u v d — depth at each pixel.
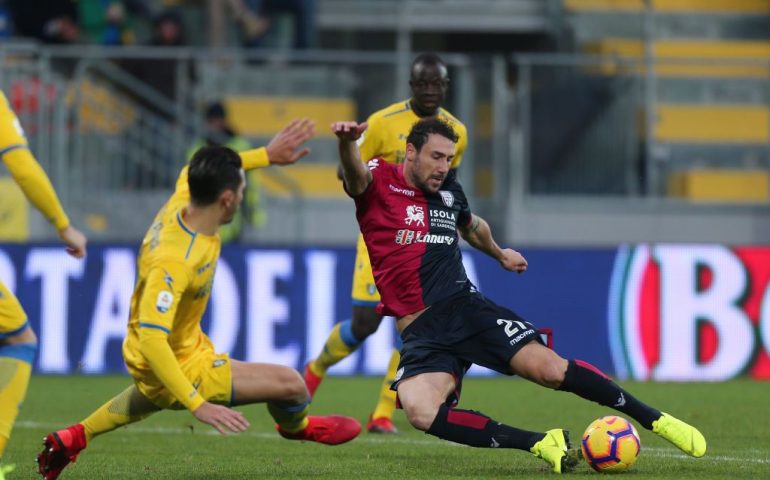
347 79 53.31
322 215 51.28
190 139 50.88
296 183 52.72
